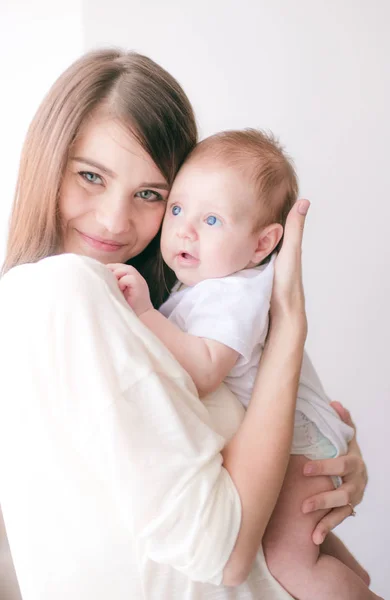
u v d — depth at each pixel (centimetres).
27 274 90
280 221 112
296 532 105
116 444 81
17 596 155
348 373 213
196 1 205
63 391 84
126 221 108
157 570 89
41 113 108
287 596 101
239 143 110
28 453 88
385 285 209
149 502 81
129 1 208
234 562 85
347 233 209
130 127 105
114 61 108
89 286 85
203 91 206
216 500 84
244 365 103
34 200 108
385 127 204
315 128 205
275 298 104
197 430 86
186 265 108
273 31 204
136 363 83
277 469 90
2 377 89
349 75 203
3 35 218
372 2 200
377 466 214
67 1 213
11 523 93
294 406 96
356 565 131
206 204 106
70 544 89
